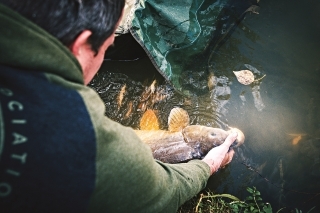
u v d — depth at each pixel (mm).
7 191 692
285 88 3107
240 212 2621
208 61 3162
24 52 745
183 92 3035
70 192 773
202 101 3055
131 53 3039
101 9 926
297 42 3336
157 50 2654
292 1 3553
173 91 3064
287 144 2850
